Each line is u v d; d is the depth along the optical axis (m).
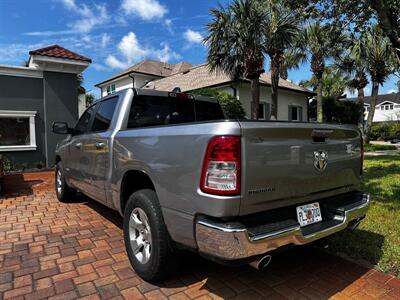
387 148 19.02
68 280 3.00
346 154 3.08
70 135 5.37
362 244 3.64
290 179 2.49
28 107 10.42
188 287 2.85
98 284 2.92
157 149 2.73
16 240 4.03
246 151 2.21
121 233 4.27
